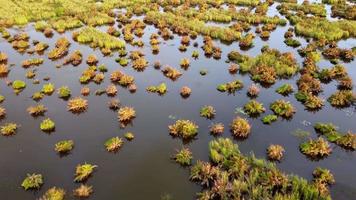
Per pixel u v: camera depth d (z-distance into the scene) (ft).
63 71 126.82
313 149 82.74
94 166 79.66
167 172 78.38
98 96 110.11
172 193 72.43
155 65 129.49
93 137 90.84
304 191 68.69
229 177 74.79
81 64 132.46
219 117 98.37
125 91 113.09
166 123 96.17
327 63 130.93
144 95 110.63
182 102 106.52
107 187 74.49
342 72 119.65
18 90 113.19
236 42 153.17
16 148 87.25
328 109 102.37
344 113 100.48
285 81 118.21
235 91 112.47
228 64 131.75
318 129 92.07
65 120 98.27
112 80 119.14
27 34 163.63
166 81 119.55
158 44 150.71
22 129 94.58
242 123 90.79
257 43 151.12
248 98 108.27
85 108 103.71
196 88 114.93
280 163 80.48
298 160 81.56
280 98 107.86
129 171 78.95
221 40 155.43
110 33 161.79
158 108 103.35
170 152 84.84
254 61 127.54
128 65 131.13
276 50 136.36
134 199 71.15
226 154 80.28
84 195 71.56
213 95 110.32
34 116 100.37
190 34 159.33
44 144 88.53
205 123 95.71
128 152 85.15
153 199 71.05
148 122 96.73
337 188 72.84
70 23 172.45
